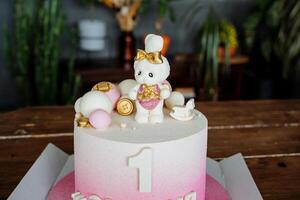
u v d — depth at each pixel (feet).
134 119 1.88
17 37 5.49
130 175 1.68
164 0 5.99
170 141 1.67
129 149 1.65
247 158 2.47
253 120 3.16
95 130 1.77
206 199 1.94
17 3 5.50
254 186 2.05
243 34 6.73
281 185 2.15
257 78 6.52
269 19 5.98
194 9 6.67
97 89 1.94
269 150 2.59
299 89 6.37
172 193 1.74
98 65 5.82
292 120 3.18
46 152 2.38
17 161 2.37
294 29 5.70
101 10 6.44
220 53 5.90
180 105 1.98
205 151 1.88
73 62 5.61
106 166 1.70
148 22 6.58
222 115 3.27
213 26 5.80
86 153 1.75
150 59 1.79
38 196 1.96
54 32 5.35
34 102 5.83
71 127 2.95
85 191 1.80
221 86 6.26
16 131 2.85
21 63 5.51
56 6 5.41
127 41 5.98
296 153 2.55
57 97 5.71
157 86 1.85
